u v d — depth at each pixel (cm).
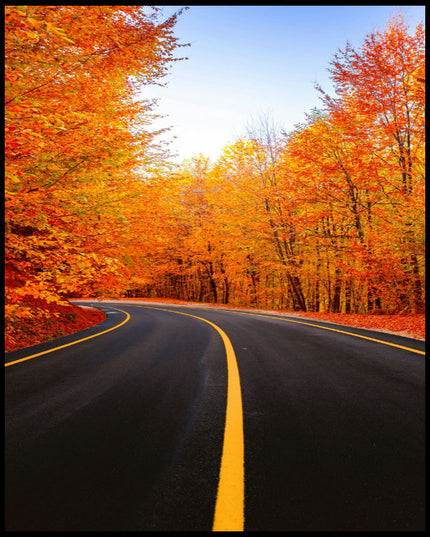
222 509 146
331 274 1895
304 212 1421
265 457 192
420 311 1104
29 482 168
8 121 427
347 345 573
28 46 412
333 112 1155
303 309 1903
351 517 142
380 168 1147
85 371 408
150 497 156
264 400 293
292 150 1334
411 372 388
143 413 265
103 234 764
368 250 1124
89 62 481
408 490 160
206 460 189
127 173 951
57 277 632
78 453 198
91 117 602
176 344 611
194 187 2464
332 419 249
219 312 1650
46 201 597
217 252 2491
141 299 3469
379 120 1138
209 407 277
